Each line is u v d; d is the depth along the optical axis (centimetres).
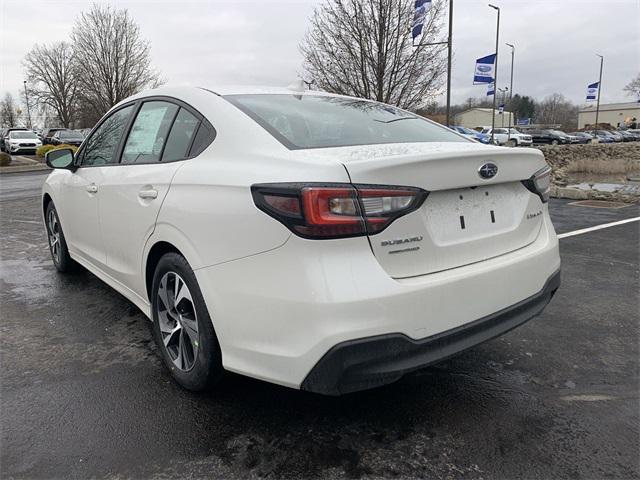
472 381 289
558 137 4438
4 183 1586
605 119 9200
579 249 586
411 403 266
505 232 257
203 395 273
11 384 287
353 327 197
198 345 256
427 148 245
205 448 230
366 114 312
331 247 200
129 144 340
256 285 216
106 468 217
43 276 500
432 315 215
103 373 299
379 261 208
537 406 263
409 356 210
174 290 282
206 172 249
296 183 204
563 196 1046
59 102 5559
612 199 990
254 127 252
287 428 244
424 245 220
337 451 228
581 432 241
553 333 356
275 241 208
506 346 336
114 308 407
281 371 211
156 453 227
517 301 254
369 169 205
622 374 297
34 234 727
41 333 359
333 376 199
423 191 217
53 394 276
